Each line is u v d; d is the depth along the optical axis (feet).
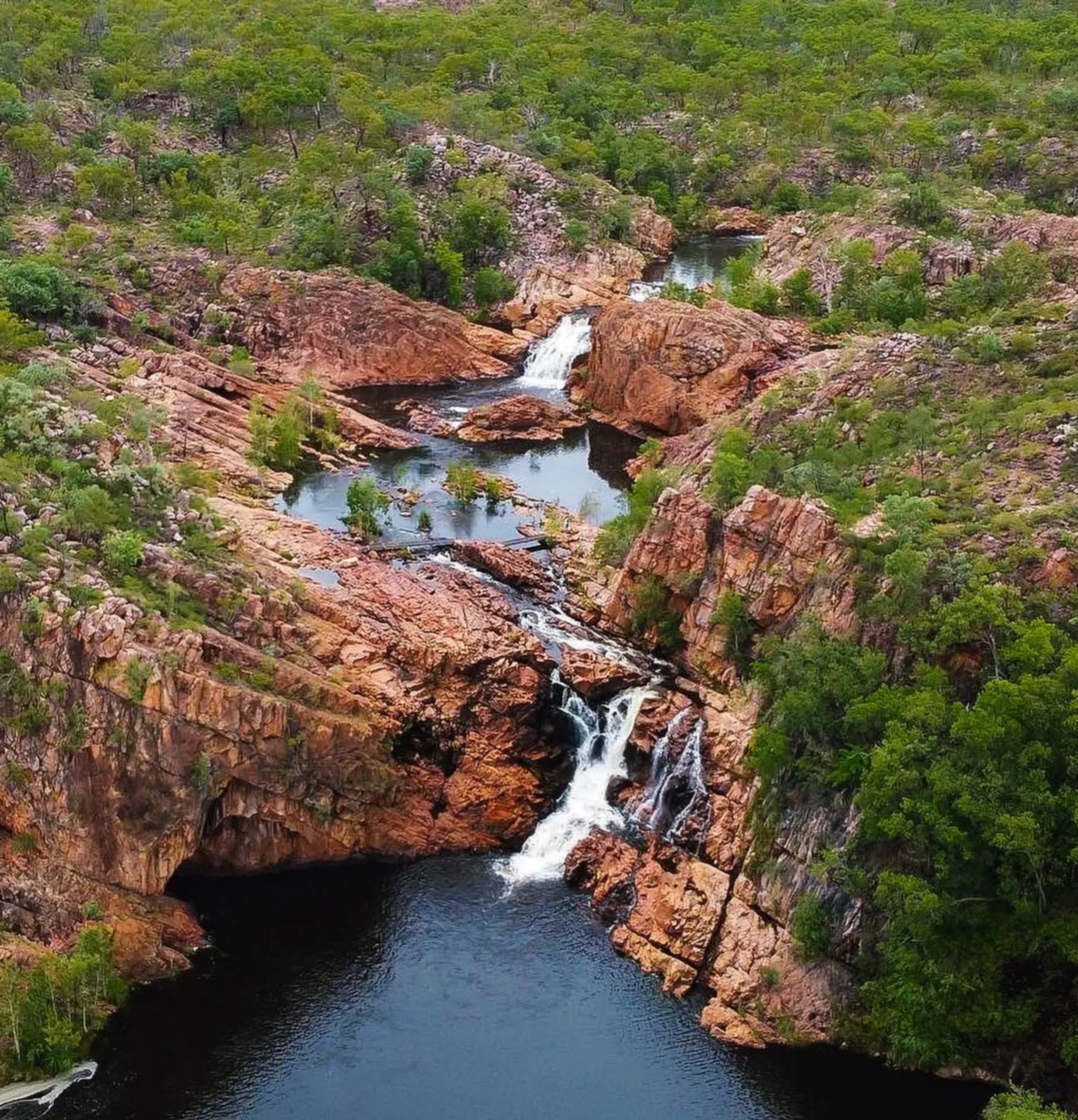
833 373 354.74
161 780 248.52
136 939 239.50
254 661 264.93
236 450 404.77
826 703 242.17
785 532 273.33
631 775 282.15
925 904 207.41
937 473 291.79
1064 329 346.13
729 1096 214.28
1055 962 212.02
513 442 442.50
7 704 248.52
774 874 241.96
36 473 296.30
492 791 276.82
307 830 263.08
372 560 341.41
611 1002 233.14
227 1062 220.02
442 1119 209.77
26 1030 217.97
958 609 232.53
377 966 240.53
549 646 305.53
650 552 302.45
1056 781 212.43
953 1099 212.02
